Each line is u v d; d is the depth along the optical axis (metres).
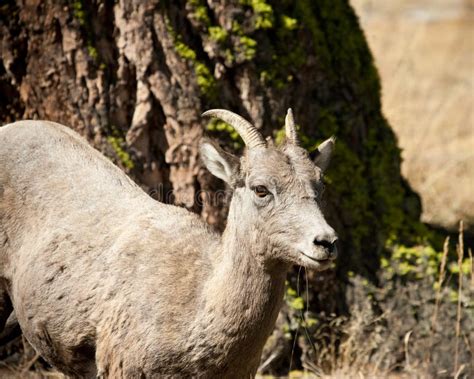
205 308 13.34
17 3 18.22
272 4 18.78
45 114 18.50
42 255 14.60
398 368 19.30
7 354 18.47
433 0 66.31
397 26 46.84
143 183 18.39
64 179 15.10
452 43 52.38
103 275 14.10
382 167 20.53
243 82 18.48
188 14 18.14
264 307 13.29
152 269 13.84
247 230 13.25
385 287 19.59
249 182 13.23
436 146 32.50
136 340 13.50
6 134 15.61
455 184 29.30
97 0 18.05
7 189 15.19
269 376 18.64
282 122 18.80
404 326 19.36
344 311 19.52
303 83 19.25
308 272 19.06
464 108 38.09
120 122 18.33
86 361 14.60
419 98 37.84
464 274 19.66
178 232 14.39
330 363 19.05
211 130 18.22
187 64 18.09
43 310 14.57
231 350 13.31
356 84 20.23
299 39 19.06
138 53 18.05
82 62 18.08
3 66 18.61
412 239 20.06
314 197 13.06
